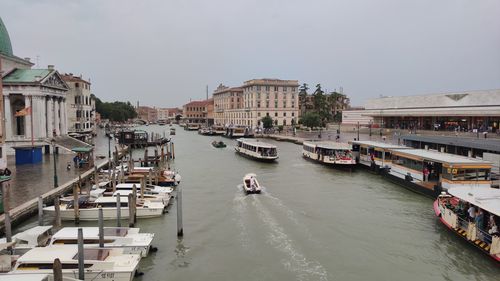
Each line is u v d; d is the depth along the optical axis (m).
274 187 38.31
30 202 27.09
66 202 28.78
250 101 128.75
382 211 29.30
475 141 40.00
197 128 164.25
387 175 41.50
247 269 19.58
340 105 153.50
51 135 59.12
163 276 18.94
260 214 28.58
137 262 18.48
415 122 88.12
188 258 20.98
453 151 42.91
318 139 83.50
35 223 25.75
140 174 40.25
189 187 38.69
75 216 26.91
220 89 181.75
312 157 56.66
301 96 145.88
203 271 19.44
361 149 50.62
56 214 24.78
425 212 28.92
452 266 19.89
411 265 20.05
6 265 17.34
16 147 46.34
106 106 164.75
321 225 26.09
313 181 41.34
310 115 108.75
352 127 109.00
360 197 33.69
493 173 33.59
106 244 20.50
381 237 23.88
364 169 47.72
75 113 95.06
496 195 22.31
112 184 34.72
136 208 27.83
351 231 24.89
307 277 18.66
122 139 75.62
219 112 172.00
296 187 38.19
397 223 26.45
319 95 125.50
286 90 128.62
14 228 24.30
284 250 21.86
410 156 37.59
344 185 38.97
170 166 53.66
